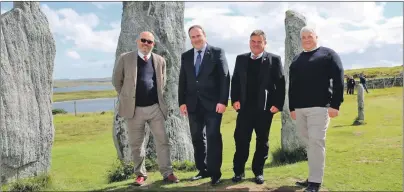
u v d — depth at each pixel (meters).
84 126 20.25
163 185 7.01
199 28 6.80
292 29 10.10
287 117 10.02
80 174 9.78
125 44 9.75
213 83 6.84
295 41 10.03
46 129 8.95
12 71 8.35
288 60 10.12
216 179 6.80
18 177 8.44
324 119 6.26
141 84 6.95
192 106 6.92
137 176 7.30
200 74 6.83
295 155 9.74
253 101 6.68
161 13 10.05
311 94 6.24
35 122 8.72
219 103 6.65
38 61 8.88
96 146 14.70
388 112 18.09
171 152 9.70
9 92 8.27
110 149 13.95
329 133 13.52
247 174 7.81
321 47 6.34
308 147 6.39
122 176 8.35
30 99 8.66
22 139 8.45
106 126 20.31
